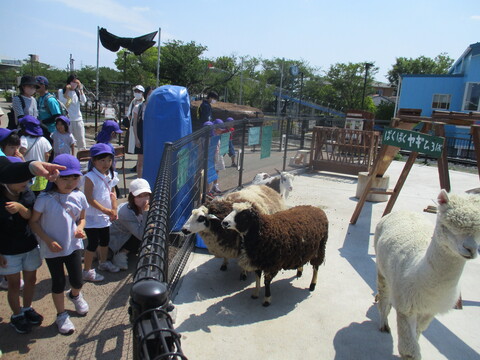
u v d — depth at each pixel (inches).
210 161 273.4
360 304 168.2
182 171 191.3
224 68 1440.7
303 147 558.9
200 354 129.1
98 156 166.7
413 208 332.5
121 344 130.8
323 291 178.7
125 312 150.1
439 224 104.2
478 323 158.2
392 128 223.0
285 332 144.5
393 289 124.0
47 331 136.3
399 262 125.1
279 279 189.6
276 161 459.5
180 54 1079.0
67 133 273.9
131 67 1246.9
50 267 134.0
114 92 1175.6
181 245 206.4
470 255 97.3
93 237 168.9
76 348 128.0
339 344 139.3
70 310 150.1
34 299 156.4
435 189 416.8
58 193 134.9
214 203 177.5
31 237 133.3
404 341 116.4
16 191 126.9
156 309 60.7
